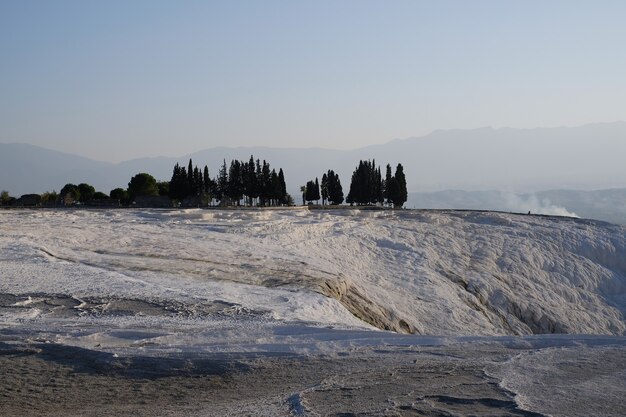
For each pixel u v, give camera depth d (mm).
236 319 20844
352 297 35719
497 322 47844
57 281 26938
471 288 53094
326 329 17703
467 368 12516
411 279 50031
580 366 12648
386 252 56969
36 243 38000
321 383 11516
